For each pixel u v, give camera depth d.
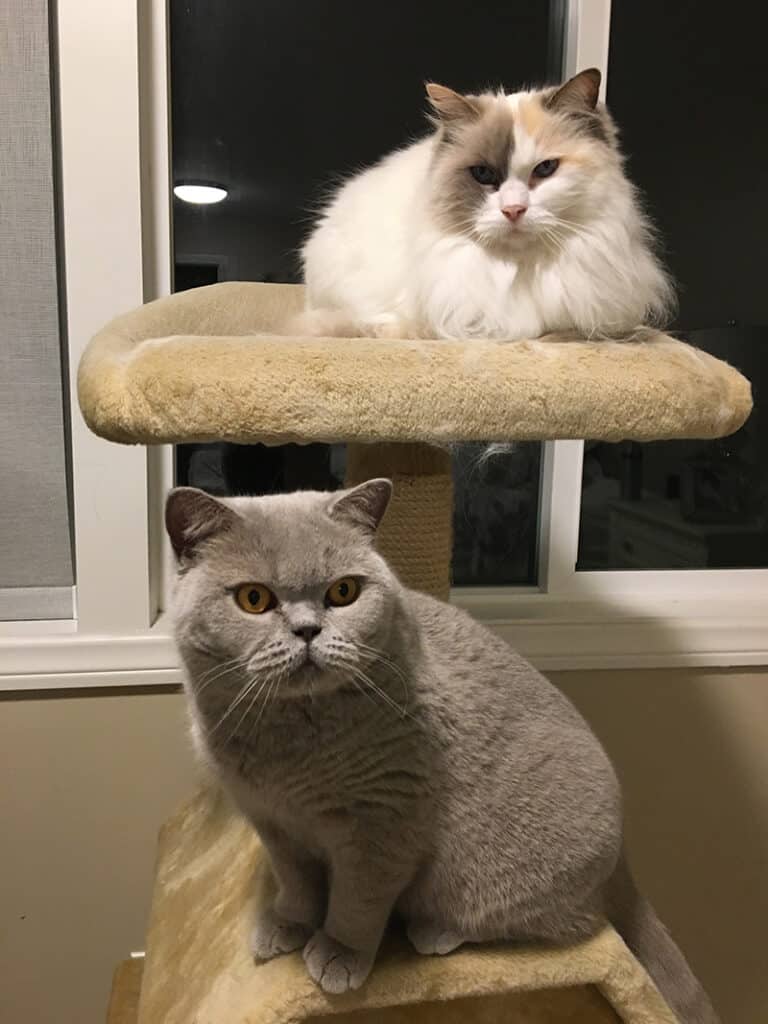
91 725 1.61
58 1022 1.68
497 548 1.85
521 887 0.92
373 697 0.84
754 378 1.85
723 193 1.77
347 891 0.88
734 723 1.80
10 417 1.55
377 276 1.34
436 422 0.96
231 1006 0.89
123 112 1.48
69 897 1.65
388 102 1.70
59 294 1.54
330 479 1.74
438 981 0.89
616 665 1.73
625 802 1.78
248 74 1.65
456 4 1.69
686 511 1.89
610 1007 0.97
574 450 1.76
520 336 1.21
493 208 1.18
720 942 1.86
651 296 1.26
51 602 1.62
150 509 1.61
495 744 0.93
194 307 1.31
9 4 1.43
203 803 1.37
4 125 1.46
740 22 1.73
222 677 0.84
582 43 1.65
